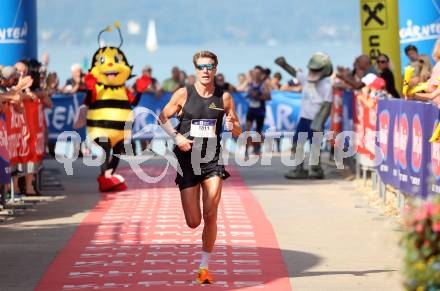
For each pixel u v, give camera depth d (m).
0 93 23.14
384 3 30.94
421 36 29.05
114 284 16.00
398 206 23.50
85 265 17.56
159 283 16.08
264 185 30.30
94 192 28.45
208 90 16.11
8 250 19.02
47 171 34.66
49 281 16.27
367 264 17.72
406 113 21.58
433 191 19.30
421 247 11.43
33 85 27.88
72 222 22.52
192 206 16.00
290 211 24.34
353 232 21.08
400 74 30.91
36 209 24.75
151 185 30.12
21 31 31.20
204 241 16.11
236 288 15.74
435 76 20.22
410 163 21.22
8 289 15.71
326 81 31.52
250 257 18.31
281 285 15.98
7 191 26.23
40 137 28.09
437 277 11.23
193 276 16.62
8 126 23.17
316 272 16.98
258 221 22.67
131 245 19.53
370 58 31.20
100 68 28.27
